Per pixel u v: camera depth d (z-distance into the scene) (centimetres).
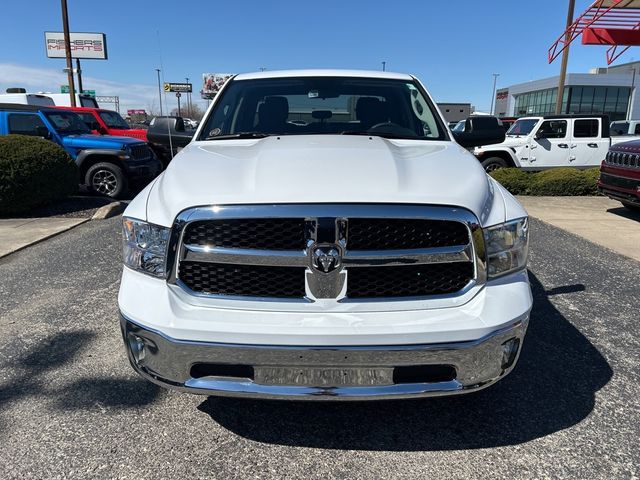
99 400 268
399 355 197
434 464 222
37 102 1602
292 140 288
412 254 201
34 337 343
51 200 850
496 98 6812
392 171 221
